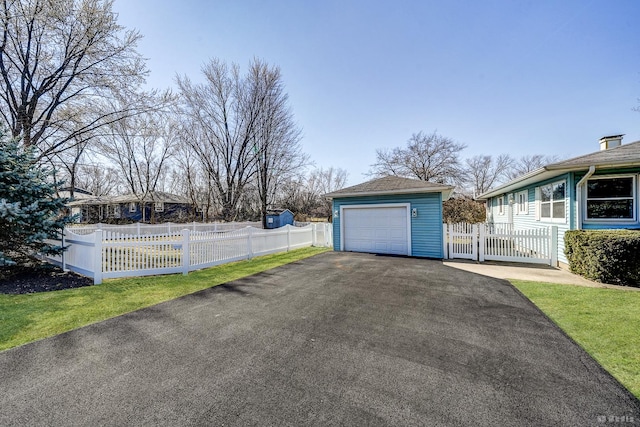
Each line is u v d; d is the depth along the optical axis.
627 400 2.27
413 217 10.30
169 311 4.43
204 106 22.83
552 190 9.02
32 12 9.34
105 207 28.80
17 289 5.70
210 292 5.51
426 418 2.07
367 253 10.88
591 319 3.99
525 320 3.99
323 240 13.73
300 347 3.21
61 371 2.71
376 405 2.21
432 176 28.69
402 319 4.07
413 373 2.67
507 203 14.57
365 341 3.37
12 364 2.83
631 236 5.84
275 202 33.03
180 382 2.53
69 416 2.10
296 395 2.35
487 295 5.25
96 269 6.13
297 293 5.43
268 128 24.19
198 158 23.52
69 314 4.26
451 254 9.63
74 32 10.41
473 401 2.26
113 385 2.48
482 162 37.12
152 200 23.66
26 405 2.21
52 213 7.04
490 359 2.93
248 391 2.40
